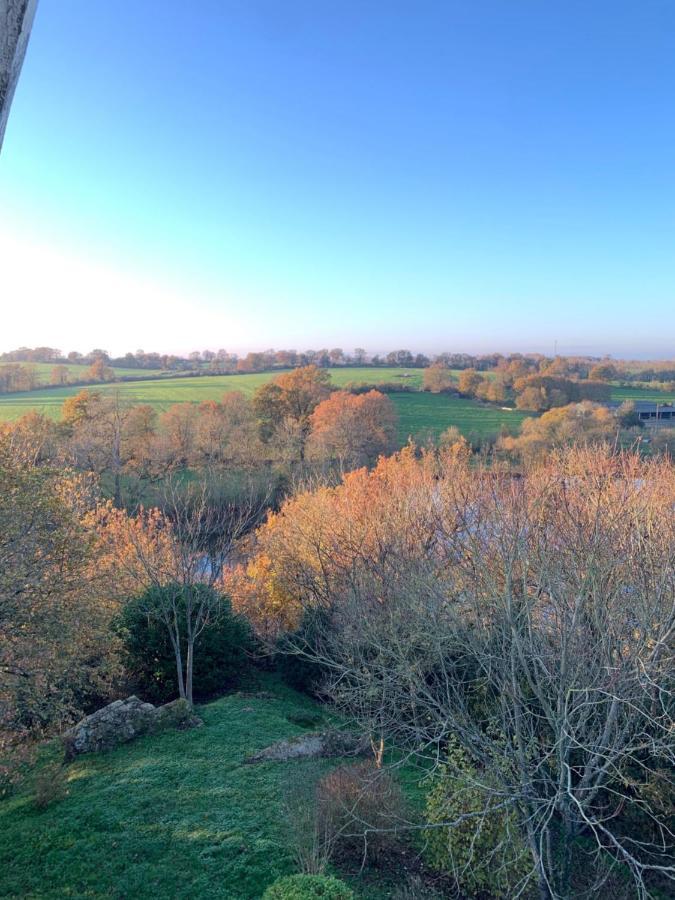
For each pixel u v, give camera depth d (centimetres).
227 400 5788
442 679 1027
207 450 4334
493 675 838
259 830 813
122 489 3478
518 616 791
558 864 798
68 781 973
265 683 1565
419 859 813
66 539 1277
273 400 5781
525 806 688
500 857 714
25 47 189
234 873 731
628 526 948
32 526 1196
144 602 1467
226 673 1499
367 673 943
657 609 759
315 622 1440
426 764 1099
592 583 770
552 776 840
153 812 859
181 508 2119
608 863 816
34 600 1189
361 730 1127
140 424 4469
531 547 898
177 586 1444
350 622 1166
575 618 721
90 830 824
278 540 1872
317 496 2180
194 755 1036
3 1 177
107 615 1398
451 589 977
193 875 733
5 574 1128
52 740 1170
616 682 690
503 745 781
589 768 700
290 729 1180
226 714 1247
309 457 4203
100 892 714
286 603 1817
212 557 1847
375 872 779
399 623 1002
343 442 4369
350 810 791
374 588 1227
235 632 1556
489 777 748
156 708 1175
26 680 1124
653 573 836
